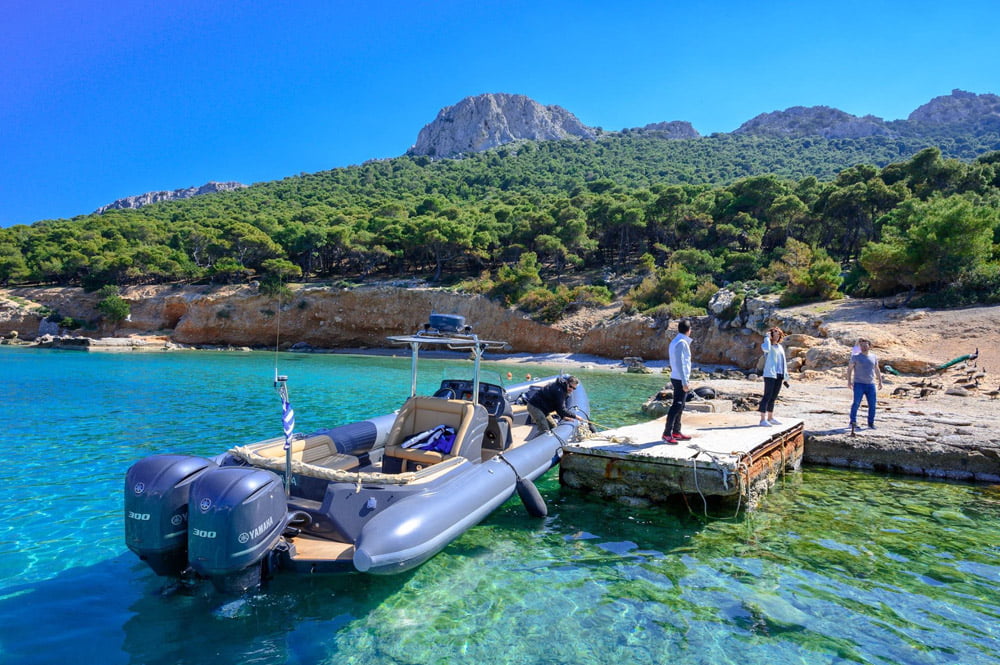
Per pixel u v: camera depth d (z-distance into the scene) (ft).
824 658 12.35
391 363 112.88
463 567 17.02
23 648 12.15
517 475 21.43
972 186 151.84
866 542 19.29
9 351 133.59
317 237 191.01
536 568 17.04
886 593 15.53
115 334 172.96
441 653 12.37
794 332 85.15
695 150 523.70
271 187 400.06
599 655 12.39
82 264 184.65
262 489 13.58
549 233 178.29
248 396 55.83
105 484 24.66
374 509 15.88
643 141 556.10
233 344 173.37
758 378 83.41
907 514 22.25
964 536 19.85
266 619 13.66
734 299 114.42
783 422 30.07
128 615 13.70
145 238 214.48
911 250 81.82
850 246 161.38
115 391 58.18
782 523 21.17
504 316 148.46
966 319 67.77
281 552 14.43
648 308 132.46
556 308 144.15
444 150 634.43
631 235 187.32
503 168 432.25
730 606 14.74
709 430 27.89
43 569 16.21
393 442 20.80
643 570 16.97
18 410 45.01
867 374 31.04
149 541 13.50
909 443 28.94
